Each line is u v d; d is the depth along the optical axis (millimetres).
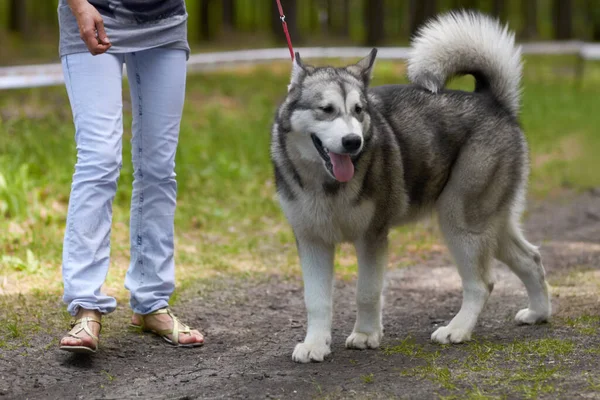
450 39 4164
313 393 3170
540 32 40156
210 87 14242
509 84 4230
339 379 3352
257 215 7195
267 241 6434
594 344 3725
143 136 3803
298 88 3691
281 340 4086
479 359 3566
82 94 3537
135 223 3918
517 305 4707
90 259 3535
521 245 4230
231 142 9688
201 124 10867
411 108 4027
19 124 8523
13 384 3326
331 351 3826
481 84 4355
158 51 3754
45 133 8391
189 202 7285
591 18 28703
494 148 4047
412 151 3922
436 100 4105
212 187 7812
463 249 4043
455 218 4039
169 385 3336
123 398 3166
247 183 8125
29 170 7117
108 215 3602
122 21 3604
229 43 27406
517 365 3447
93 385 3348
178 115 3857
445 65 4148
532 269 4199
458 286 5336
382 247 3826
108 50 3576
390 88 4148
